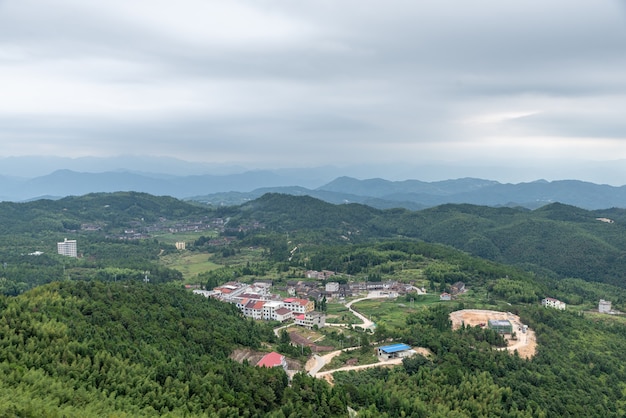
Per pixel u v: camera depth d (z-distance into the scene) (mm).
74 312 176500
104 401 128750
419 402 163625
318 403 156250
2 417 109375
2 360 137375
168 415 127938
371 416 150750
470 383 183000
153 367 151375
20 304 170500
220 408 140750
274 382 159500
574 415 179250
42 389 126000
